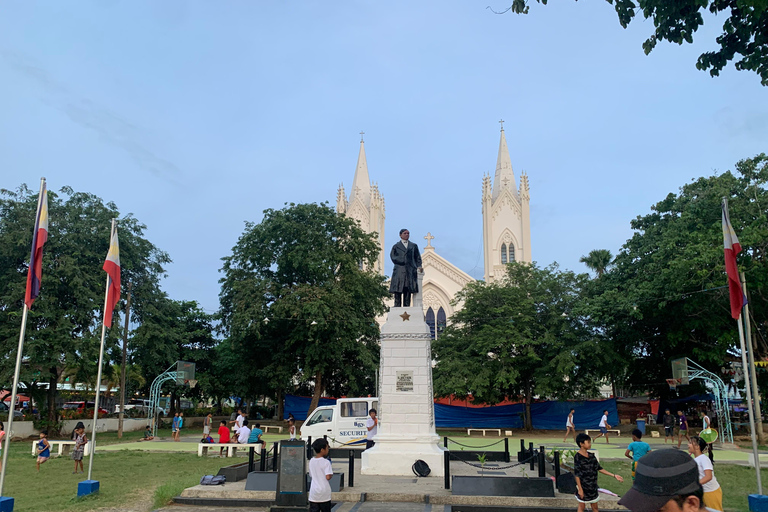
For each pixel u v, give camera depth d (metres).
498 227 68.69
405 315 16.08
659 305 30.38
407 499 11.96
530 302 37.69
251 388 41.25
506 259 67.81
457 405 43.31
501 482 11.96
